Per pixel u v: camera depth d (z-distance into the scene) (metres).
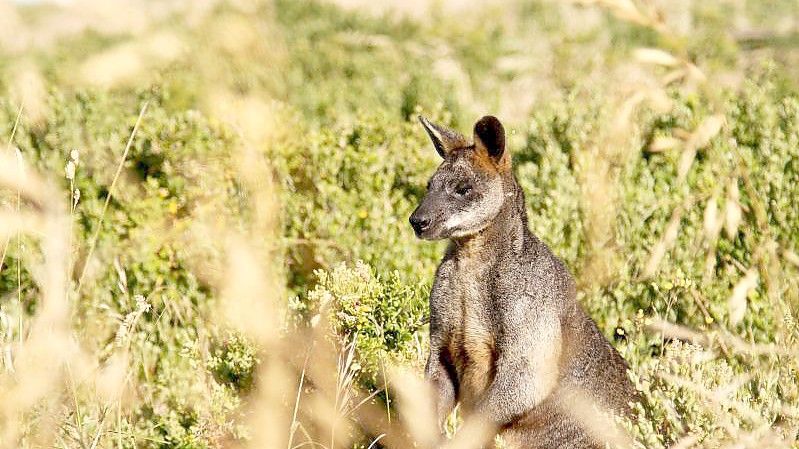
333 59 20.34
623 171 12.47
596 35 21.67
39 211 9.29
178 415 9.88
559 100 15.77
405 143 13.62
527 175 12.85
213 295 11.78
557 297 9.22
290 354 9.77
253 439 9.27
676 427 8.18
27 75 13.36
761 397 8.34
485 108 18.08
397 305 9.48
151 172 13.38
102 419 8.66
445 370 9.46
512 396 9.03
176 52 11.31
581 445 9.27
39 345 8.56
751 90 14.00
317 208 12.98
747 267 11.43
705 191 11.40
